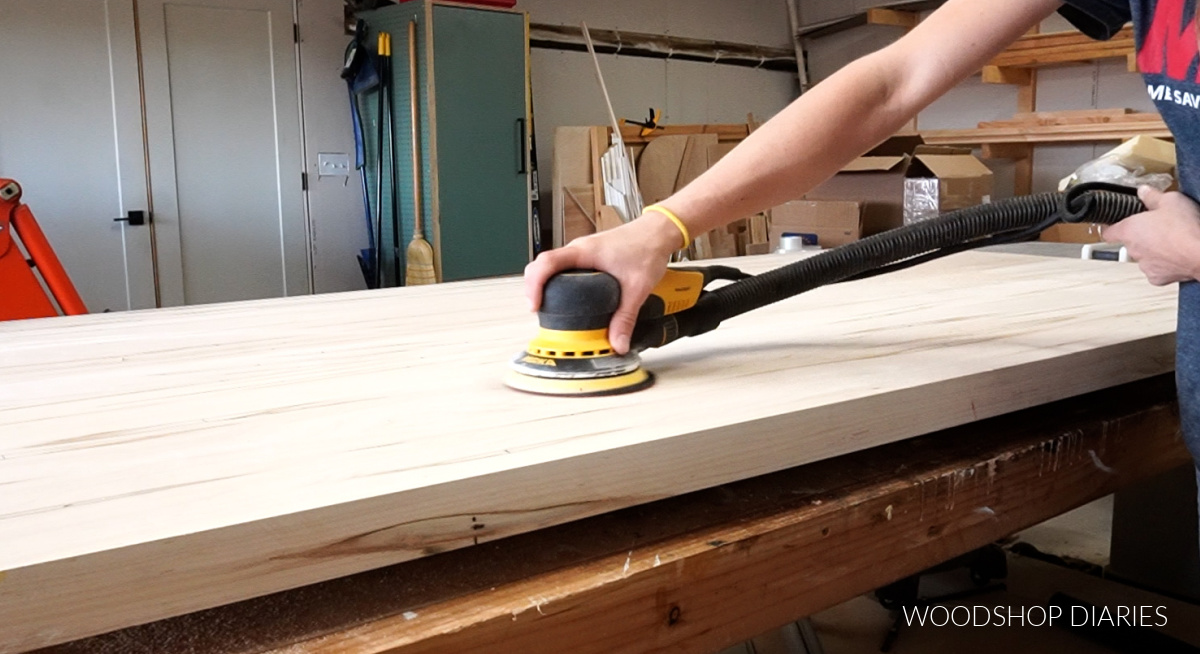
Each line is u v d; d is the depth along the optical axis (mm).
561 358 832
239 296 4211
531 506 622
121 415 758
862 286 1552
